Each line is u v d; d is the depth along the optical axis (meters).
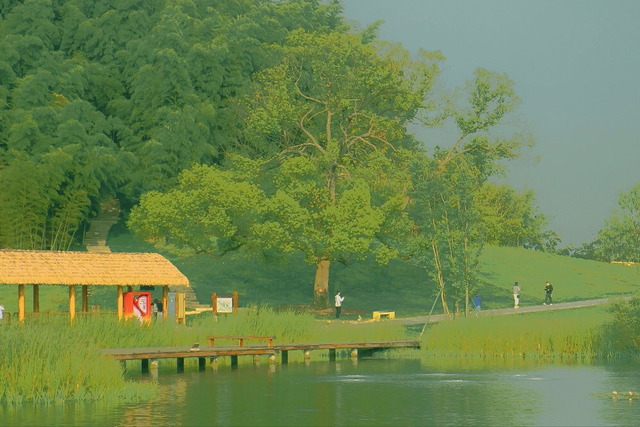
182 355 70.38
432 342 83.75
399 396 57.09
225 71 192.25
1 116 189.88
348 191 125.81
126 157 185.62
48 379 53.84
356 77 132.75
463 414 50.62
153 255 96.88
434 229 102.38
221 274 148.38
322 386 61.84
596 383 62.66
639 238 80.88
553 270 173.50
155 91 191.12
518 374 67.94
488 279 157.62
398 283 152.62
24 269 87.06
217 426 46.78
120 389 57.06
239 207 124.19
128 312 92.94
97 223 182.62
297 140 148.75
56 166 165.88
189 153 180.75
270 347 76.50
